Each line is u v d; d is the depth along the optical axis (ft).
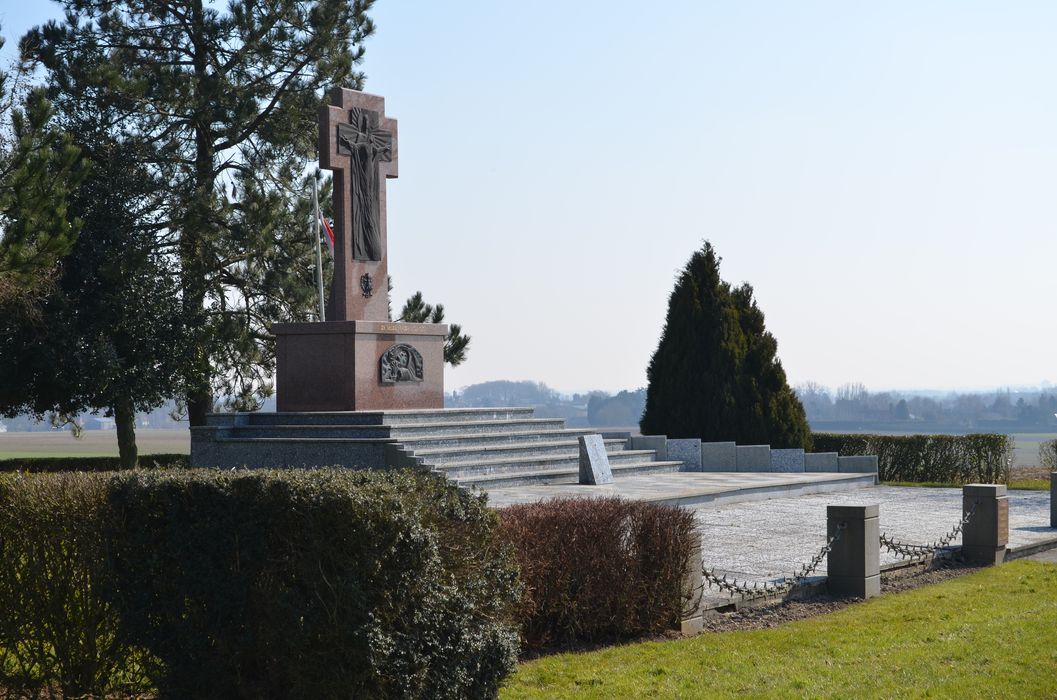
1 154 81.61
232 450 70.03
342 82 103.71
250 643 22.68
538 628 32.35
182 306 97.66
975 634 34.32
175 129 100.27
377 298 75.72
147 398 96.07
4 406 96.94
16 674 25.30
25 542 24.97
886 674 29.04
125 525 24.02
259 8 100.94
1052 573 48.65
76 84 94.63
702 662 30.55
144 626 23.71
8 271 69.77
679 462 87.71
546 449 77.10
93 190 94.22
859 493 82.02
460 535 24.08
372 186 75.72
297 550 22.47
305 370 73.31
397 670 21.80
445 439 69.51
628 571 33.86
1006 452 98.53
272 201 98.27
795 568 45.21
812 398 644.27
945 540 52.11
